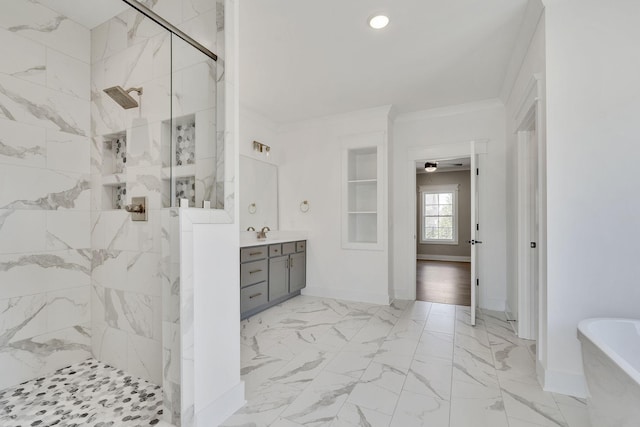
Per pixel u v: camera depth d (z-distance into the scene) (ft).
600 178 5.76
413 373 6.79
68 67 7.28
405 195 13.16
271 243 11.60
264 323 10.08
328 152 13.62
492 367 7.05
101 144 7.49
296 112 12.90
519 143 8.98
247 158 12.66
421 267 22.16
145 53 6.74
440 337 8.85
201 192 5.90
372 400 5.78
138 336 6.70
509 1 6.31
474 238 9.88
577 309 5.86
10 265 6.32
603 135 5.75
